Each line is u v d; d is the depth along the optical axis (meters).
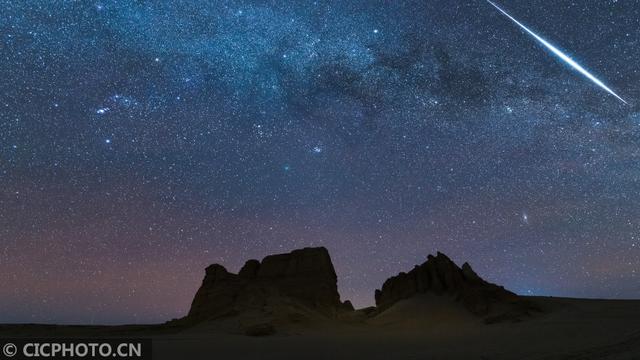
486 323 53.00
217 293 56.75
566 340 26.86
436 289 66.25
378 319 59.59
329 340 33.78
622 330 30.73
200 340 34.75
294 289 59.06
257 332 40.69
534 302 62.62
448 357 20.70
